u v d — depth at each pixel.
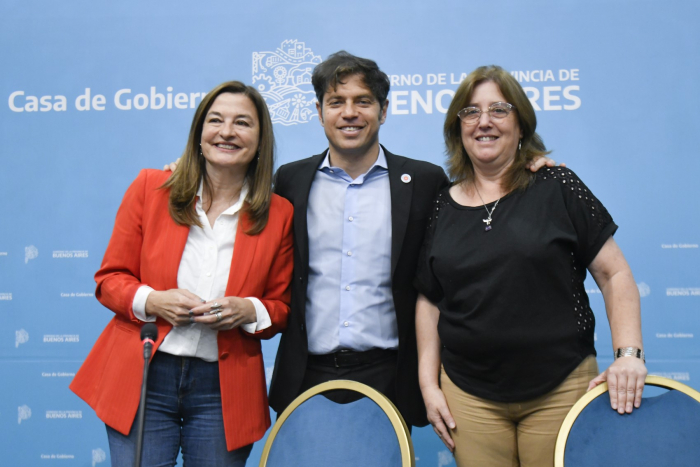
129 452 1.61
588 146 2.67
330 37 2.82
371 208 1.95
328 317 1.90
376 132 1.94
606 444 1.42
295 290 1.91
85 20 2.89
